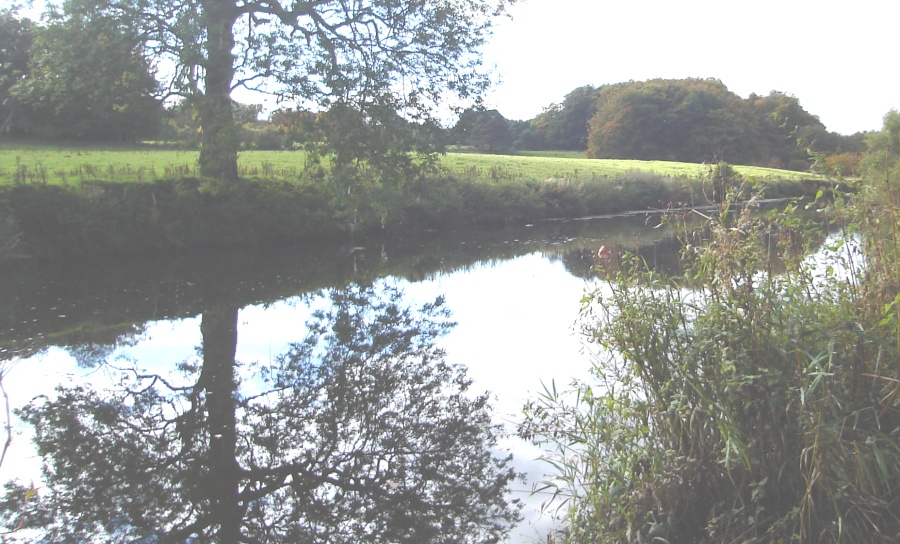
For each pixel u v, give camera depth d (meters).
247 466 5.61
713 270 3.78
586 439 4.28
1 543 4.41
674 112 49.84
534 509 4.44
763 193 3.88
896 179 3.66
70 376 7.89
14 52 23.58
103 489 5.20
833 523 3.03
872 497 2.98
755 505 3.31
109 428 6.38
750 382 3.32
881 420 3.20
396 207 17.30
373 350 8.89
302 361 8.49
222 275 14.36
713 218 3.96
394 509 4.79
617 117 52.84
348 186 17.00
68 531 4.58
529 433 5.12
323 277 14.48
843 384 3.26
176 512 4.86
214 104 16.70
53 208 14.81
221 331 9.95
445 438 5.85
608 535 3.60
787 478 3.26
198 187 17.55
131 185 16.52
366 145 17.08
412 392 7.12
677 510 3.52
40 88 17.36
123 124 29.11
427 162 17.92
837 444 3.07
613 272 4.36
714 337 3.52
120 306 11.34
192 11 15.84
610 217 27.16
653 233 21.70
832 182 3.87
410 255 17.73
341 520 4.71
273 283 13.67
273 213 18.66
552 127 71.50
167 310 11.16
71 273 14.02
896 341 3.17
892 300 3.34
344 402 6.97
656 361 3.77
